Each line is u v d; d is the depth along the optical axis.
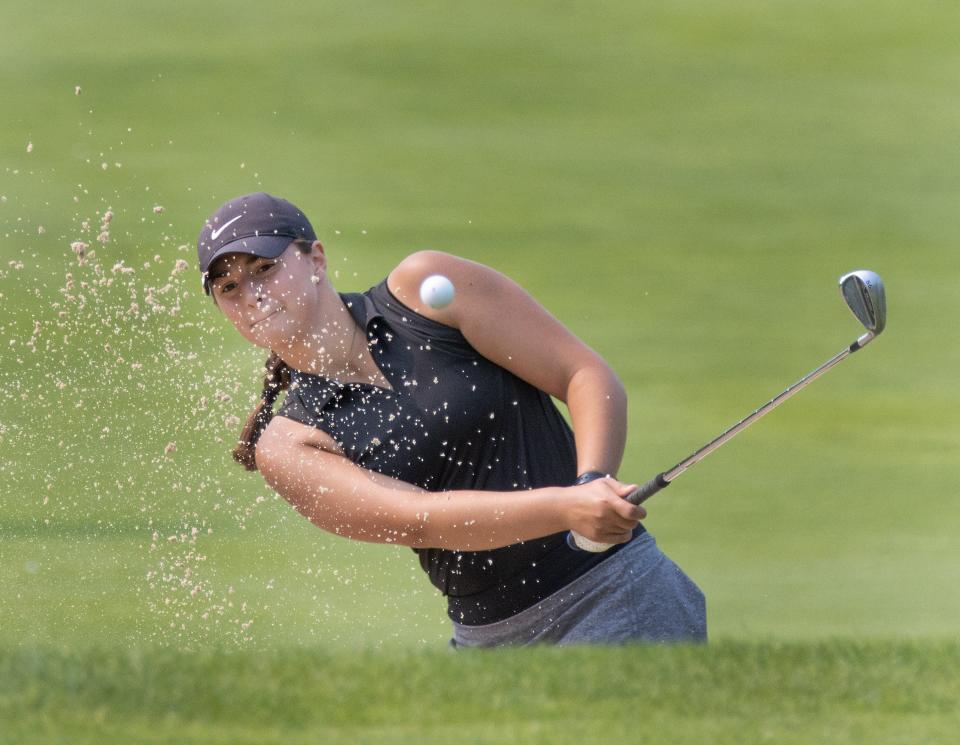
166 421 34.50
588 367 14.77
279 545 29.45
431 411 14.31
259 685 10.95
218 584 26.77
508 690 10.98
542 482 14.62
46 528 29.17
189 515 30.48
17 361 40.88
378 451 14.30
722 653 11.91
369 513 13.98
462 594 14.66
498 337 14.55
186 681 10.95
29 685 10.84
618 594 14.23
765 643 12.31
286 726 10.26
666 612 14.32
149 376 37.16
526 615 14.44
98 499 30.77
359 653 11.77
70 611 24.14
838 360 13.67
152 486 31.58
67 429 34.84
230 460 32.78
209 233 14.35
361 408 14.39
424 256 14.80
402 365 14.46
